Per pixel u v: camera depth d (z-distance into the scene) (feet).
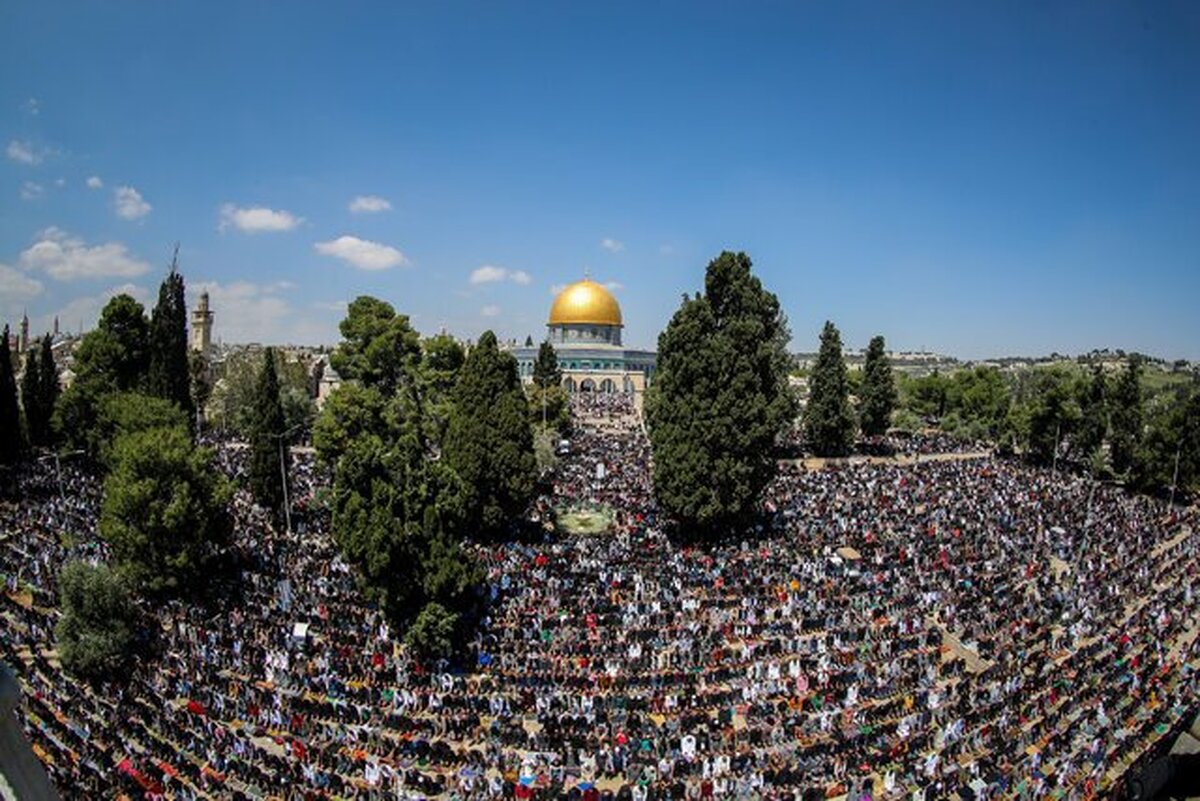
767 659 139.13
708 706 124.57
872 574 176.35
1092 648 146.82
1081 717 122.21
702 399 200.95
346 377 281.13
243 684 126.82
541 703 123.44
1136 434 330.13
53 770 100.42
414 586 140.36
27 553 180.65
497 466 201.26
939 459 367.25
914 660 139.23
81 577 133.49
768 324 312.09
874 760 109.19
